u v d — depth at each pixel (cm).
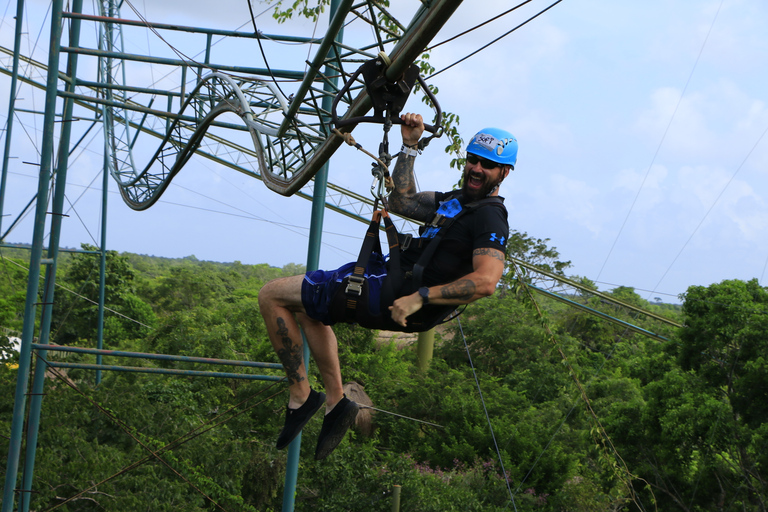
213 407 2403
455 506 2205
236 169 2642
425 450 2986
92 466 1365
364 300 317
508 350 4591
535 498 2611
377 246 335
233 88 1073
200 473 1670
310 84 633
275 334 349
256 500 2041
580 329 6225
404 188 374
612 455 1934
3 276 6206
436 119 397
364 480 2084
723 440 2169
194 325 3212
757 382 2169
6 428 1459
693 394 2333
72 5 1368
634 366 2758
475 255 300
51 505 1328
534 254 6625
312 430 2125
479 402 3269
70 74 1366
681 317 3141
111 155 2177
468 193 325
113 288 5128
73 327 4919
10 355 2025
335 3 899
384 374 3547
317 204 1050
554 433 3017
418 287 308
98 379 2333
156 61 1166
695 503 2331
